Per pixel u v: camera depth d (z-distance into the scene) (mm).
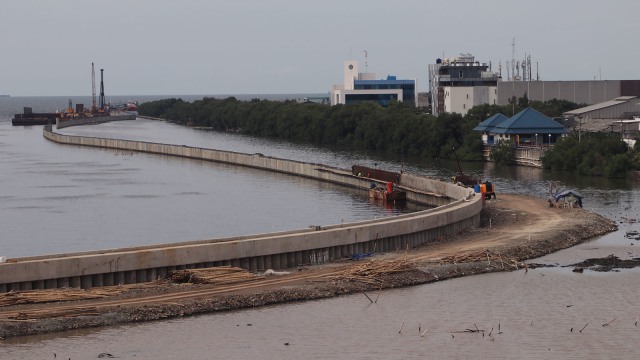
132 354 84500
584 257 122375
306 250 120125
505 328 91562
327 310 97938
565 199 166875
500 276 112250
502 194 187375
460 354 84250
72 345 86438
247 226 166875
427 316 95875
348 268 113812
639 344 86250
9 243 152750
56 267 104188
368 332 90688
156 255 109562
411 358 83438
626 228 145875
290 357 83812
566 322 93188
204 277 106125
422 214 139000
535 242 129000
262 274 112312
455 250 126062
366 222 131125
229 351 85375
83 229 165750
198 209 189625
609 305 98688
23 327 89312
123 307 95250
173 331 90688
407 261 116625
